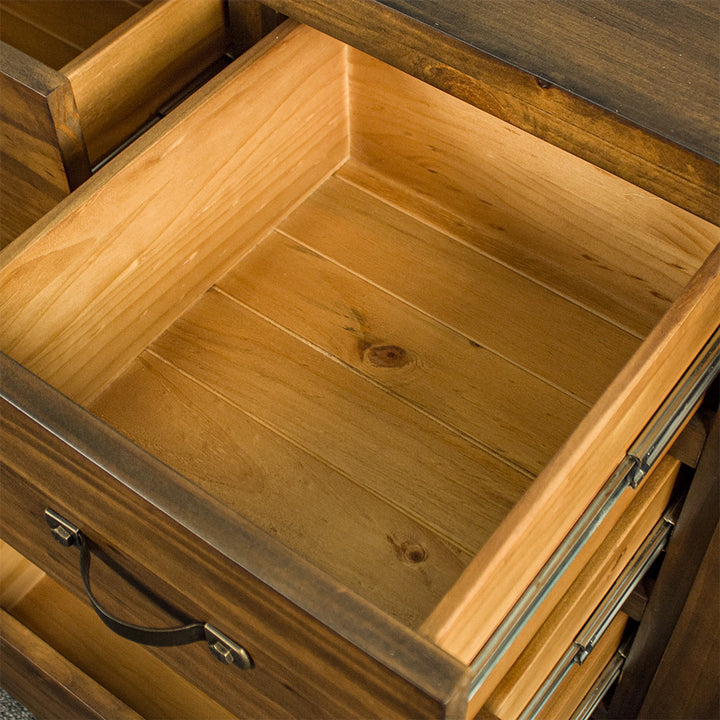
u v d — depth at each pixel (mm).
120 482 646
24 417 676
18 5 1188
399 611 817
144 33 928
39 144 916
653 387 739
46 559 866
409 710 600
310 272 1030
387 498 879
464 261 1046
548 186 996
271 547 617
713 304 767
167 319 986
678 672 1128
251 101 926
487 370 960
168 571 699
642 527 986
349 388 945
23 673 1081
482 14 761
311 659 643
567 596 903
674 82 719
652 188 729
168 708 1073
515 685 850
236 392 943
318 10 815
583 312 1013
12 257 785
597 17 760
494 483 888
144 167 852
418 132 1048
